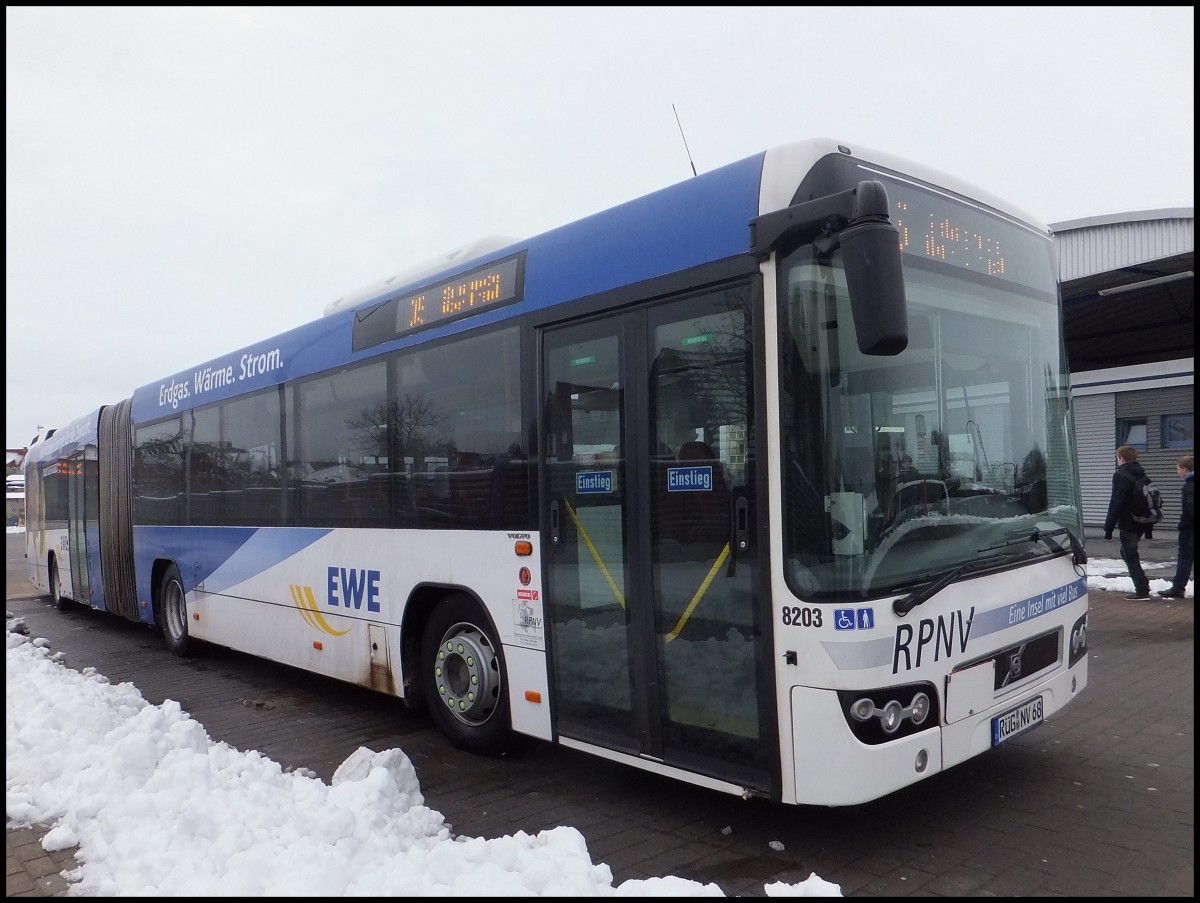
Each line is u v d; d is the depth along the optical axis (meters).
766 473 3.86
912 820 4.41
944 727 3.92
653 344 4.43
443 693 5.85
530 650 5.12
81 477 12.97
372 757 4.82
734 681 4.00
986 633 4.16
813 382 3.75
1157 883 3.67
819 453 3.73
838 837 4.24
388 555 6.30
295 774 5.50
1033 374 4.86
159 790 4.63
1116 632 8.78
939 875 3.81
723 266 4.09
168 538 9.95
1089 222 19.83
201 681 8.77
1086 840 4.11
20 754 5.51
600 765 5.55
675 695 4.29
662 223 4.44
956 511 4.18
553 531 4.96
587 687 4.76
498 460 5.36
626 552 4.53
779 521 3.81
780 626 3.80
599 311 4.72
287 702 7.71
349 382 6.82
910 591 3.80
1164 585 11.10
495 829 4.55
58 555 14.44
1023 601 4.41
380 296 6.69
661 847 4.22
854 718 3.64
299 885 3.43
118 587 11.47
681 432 4.27
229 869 3.65
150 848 3.98
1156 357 18.11
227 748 5.39
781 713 3.80
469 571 5.57
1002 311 4.68
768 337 3.87
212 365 9.05
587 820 4.62
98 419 12.16
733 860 4.04
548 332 5.05
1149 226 19.25
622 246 4.64
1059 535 4.80
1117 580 11.74
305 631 7.36
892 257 3.37
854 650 3.64
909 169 4.28
